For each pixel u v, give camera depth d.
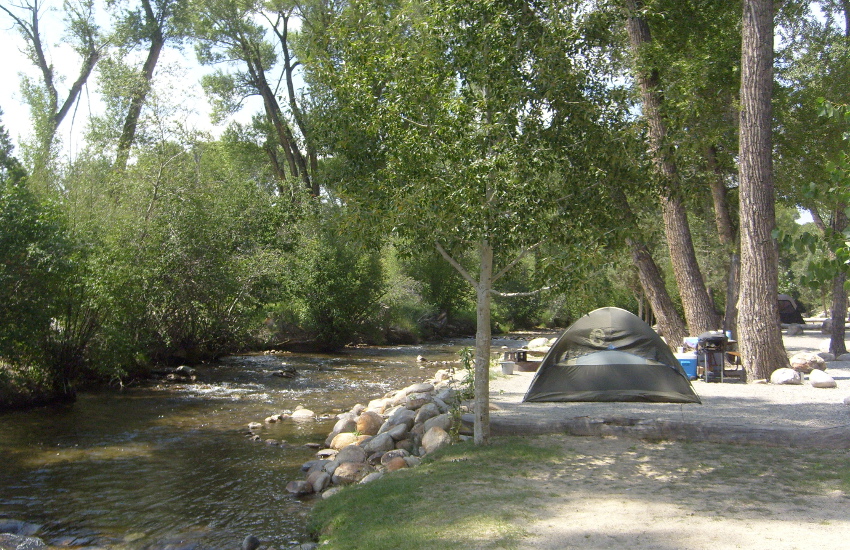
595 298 7.85
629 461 7.54
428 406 10.62
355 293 28.06
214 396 15.30
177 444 10.61
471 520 5.67
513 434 8.97
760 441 8.11
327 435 11.36
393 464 8.38
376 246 8.23
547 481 6.84
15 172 14.73
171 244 17.83
